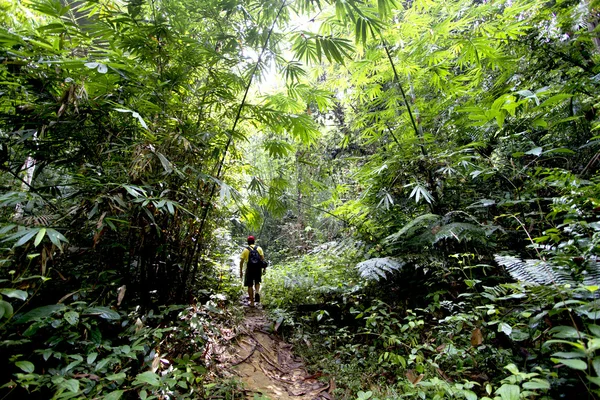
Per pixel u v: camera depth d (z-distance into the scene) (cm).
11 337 143
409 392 177
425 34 300
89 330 162
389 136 398
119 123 209
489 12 305
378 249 353
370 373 238
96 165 197
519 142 281
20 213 204
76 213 176
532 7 291
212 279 367
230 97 273
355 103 454
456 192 324
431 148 323
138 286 238
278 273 507
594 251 158
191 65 254
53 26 195
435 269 289
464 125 323
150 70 256
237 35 271
